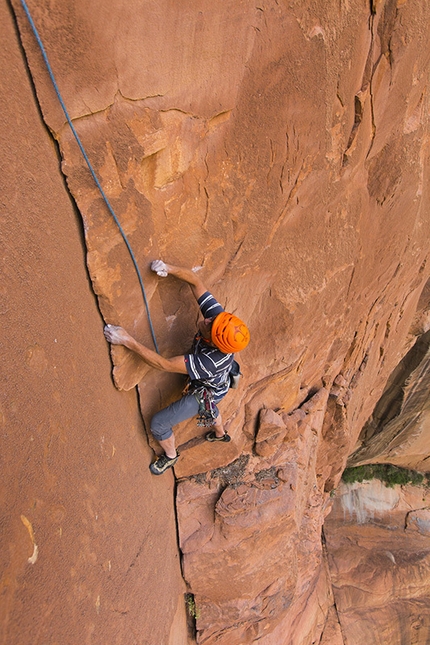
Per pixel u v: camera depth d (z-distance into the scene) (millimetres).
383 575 12328
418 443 13086
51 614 2482
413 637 11570
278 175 3846
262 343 4930
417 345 10875
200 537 5012
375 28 4043
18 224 2115
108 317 3053
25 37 1969
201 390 3512
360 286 6316
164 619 4445
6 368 2098
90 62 2219
